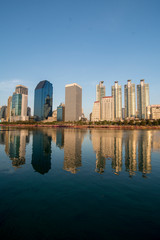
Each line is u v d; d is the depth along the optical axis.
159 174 17.00
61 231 7.70
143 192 12.45
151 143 43.25
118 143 43.50
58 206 10.12
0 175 16.41
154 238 7.27
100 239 7.13
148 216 9.09
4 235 7.38
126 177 16.03
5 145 39.53
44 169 18.61
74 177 15.94
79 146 38.06
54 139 55.38
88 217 8.95
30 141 48.81
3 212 9.35
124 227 8.09
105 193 12.20
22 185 13.70
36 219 8.70
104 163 21.61
